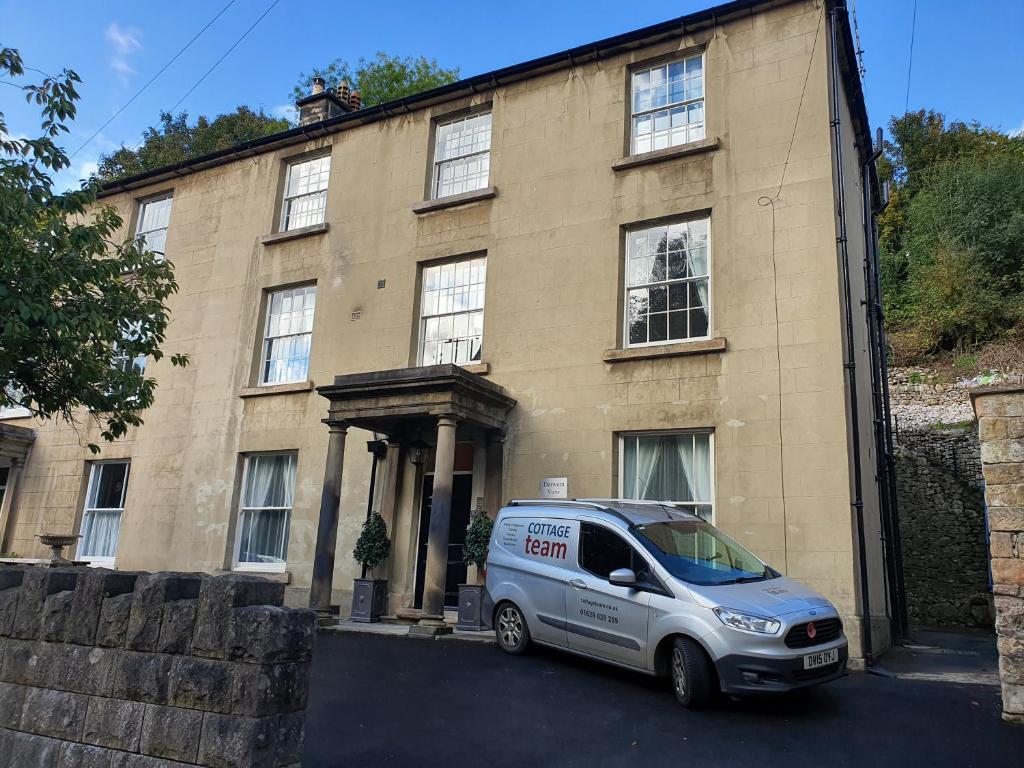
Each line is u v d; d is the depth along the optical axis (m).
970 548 15.09
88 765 4.60
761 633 6.73
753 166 11.63
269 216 16.52
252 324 15.93
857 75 12.76
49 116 8.86
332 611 11.92
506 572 9.48
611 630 7.89
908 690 7.93
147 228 18.66
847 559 9.65
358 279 14.93
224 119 33.78
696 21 12.49
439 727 6.36
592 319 12.32
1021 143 29.22
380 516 12.62
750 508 10.41
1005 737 6.26
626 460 11.75
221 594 4.38
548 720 6.60
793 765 5.60
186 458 15.75
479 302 13.68
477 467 12.68
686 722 6.58
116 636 4.75
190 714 4.28
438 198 14.45
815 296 10.70
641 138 13.00
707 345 11.16
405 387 11.61
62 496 17.19
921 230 23.78
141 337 10.82
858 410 11.41
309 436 14.41
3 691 5.18
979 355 18.64
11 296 8.70
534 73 13.99
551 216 13.17
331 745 5.84
